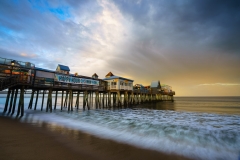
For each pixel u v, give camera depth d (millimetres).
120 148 6633
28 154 5168
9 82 13227
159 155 6043
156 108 30484
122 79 30234
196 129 11219
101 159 5285
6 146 5773
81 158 5215
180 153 6391
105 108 27422
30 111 19016
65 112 19328
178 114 20750
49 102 17516
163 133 9852
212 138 8914
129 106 32500
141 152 6277
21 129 8531
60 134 8219
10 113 15281
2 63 14094
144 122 13914
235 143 8016
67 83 19734
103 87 27359
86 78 23203
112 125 12195
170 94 67312
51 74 17578
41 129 9031
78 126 11211
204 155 6297
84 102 22438
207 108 32625
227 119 16609
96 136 8477
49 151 5613
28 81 14211
